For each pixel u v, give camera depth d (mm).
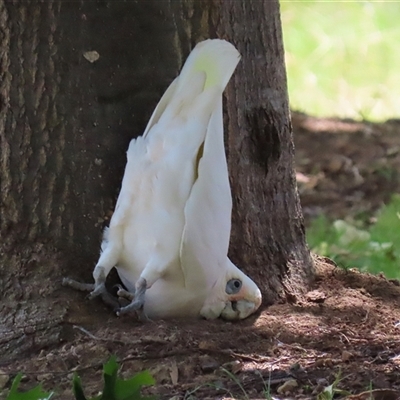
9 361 7566
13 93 8227
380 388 6906
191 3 8406
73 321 7797
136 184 7660
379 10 31984
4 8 8148
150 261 7641
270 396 6754
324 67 27469
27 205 8273
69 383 7094
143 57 8281
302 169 17812
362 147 19078
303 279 9281
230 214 7844
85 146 8266
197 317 8219
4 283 8094
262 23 8969
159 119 7809
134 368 7223
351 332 8234
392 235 14016
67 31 8148
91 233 8289
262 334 8000
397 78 26516
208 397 6824
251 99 8891
